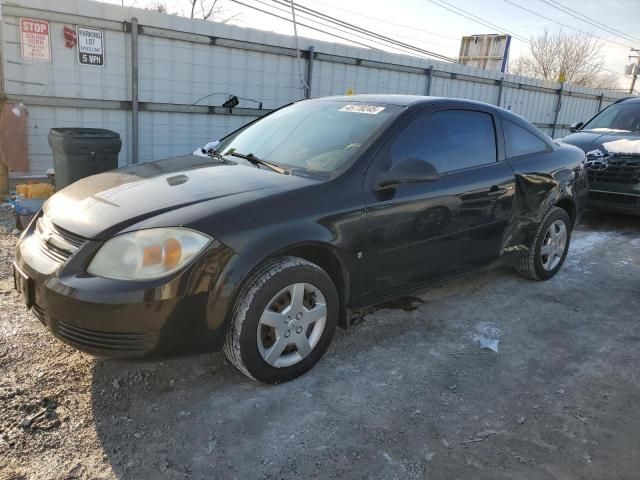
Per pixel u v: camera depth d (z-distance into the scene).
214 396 2.82
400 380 3.06
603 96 18.45
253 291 2.68
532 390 3.03
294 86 9.44
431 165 3.22
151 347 2.50
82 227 2.61
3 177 6.59
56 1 6.74
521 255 4.45
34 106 6.95
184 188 2.93
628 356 3.48
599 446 2.56
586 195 5.07
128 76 7.58
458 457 2.45
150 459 2.34
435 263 3.63
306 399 2.83
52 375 2.89
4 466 2.23
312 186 2.97
